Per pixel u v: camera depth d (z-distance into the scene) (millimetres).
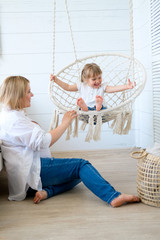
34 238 1525
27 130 1896
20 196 2006
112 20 3486
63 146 3578
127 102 2131
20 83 1947
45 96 3518
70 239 1504
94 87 2572
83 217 1738
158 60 2830
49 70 3496
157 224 1625
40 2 3426
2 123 1943
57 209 1861
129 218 1705
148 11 3039
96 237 1513
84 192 2154
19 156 1948
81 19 3467
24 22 3441
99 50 3510
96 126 2143
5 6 3412
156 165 1846
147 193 1871
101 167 2738
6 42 3449
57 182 2072
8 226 1660
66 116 2035
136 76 3453
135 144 3625
